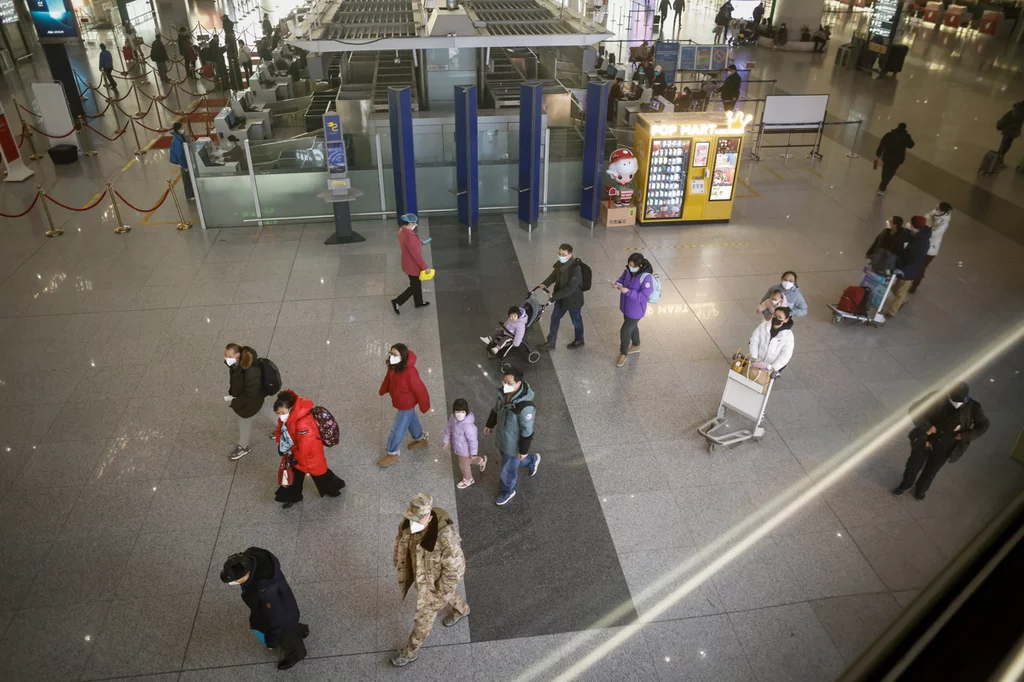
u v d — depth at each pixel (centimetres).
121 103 2069
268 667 573
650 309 1058
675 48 2391
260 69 1981
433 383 896
